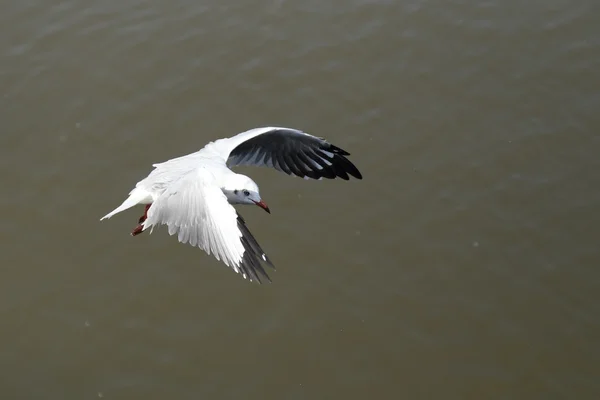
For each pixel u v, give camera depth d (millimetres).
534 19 16562
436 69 15562
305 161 9938
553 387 11227
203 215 7504
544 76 15406
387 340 11680
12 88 15383
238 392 11188
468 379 11305
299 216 13062
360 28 16297
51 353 11680
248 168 13609
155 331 11820
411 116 14672
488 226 12984
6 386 11359
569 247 12688
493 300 12086
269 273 12344
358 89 15117
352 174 9953
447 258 12578
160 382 11281
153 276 12430
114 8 16875
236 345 11641
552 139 14266
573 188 13500
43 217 13312
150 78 15414
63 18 16688
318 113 14680
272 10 16656
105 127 14602
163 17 16609
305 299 12117
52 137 14492
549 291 12164
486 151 14094
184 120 14617
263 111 14711
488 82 15320
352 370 11398
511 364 11445
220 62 15625
